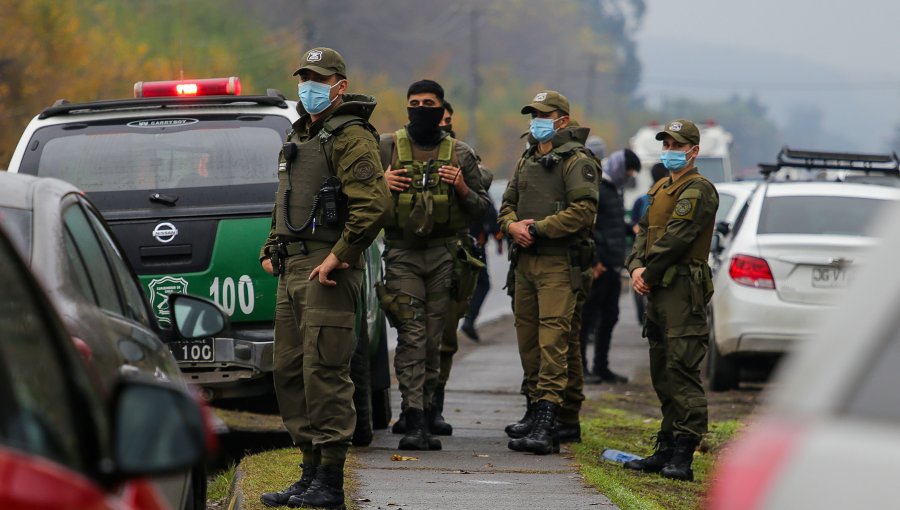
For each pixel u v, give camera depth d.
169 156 25.39
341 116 19.20
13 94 120.94
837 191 39.34
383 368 29.98
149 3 180.62
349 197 18.81
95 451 8.66
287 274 19.39
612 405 37.16
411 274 26.72
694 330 24.16
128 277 15.83
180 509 14.48
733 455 7.42
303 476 19.91
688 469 24.56
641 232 25.12
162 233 24.48
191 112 25.95
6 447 7.50
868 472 6.29
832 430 6.49
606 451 26.81
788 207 38.88
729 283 37.91
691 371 24.38
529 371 27.86
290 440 29.41
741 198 52.25
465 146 27.50
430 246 26.88
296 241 19.22
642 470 25.38
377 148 19.17
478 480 22.80
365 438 26.61
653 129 102.44
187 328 16.36
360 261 19.23
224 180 25.17
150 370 13.62
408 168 26.75
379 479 22.56
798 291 37.00
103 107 26.02
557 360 26.42
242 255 24.45
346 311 19.14
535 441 26.20
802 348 7.05
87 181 25.25
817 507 6.37
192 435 8.41
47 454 7.89
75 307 12.42
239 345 24.00
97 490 7.70
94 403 9.03
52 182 14.24
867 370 6.54
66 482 7.47
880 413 6.42
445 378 29.48
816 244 36.91
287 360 19.62
